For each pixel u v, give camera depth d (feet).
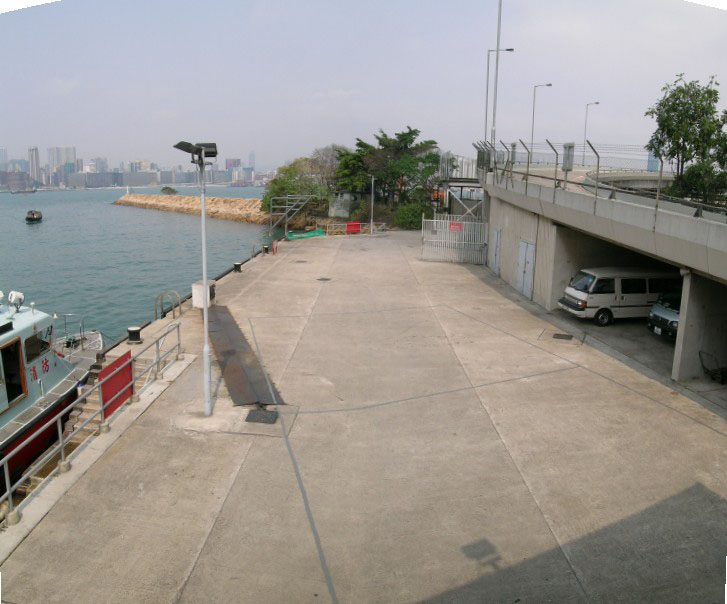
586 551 26.14
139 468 32.86
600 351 54.70
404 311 71.41
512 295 81.61
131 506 29.25
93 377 44.73
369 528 27.91
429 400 43.39
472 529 27.84
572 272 71.05
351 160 245.45
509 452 35.27
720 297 45.75
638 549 26.21
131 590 23.57
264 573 24.73
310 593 23.63
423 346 56.75
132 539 26.71
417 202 217.15
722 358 47.14
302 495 30.63
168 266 182.60
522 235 82.43
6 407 39.75
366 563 25.45
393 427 38.88
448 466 33.73
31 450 39.91
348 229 170.30
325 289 84.74
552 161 122.31
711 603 22.86
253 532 27.45
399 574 24.77
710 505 29.45
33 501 29.32
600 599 23.26
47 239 257.14
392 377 48.19
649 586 23.94
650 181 104.01
